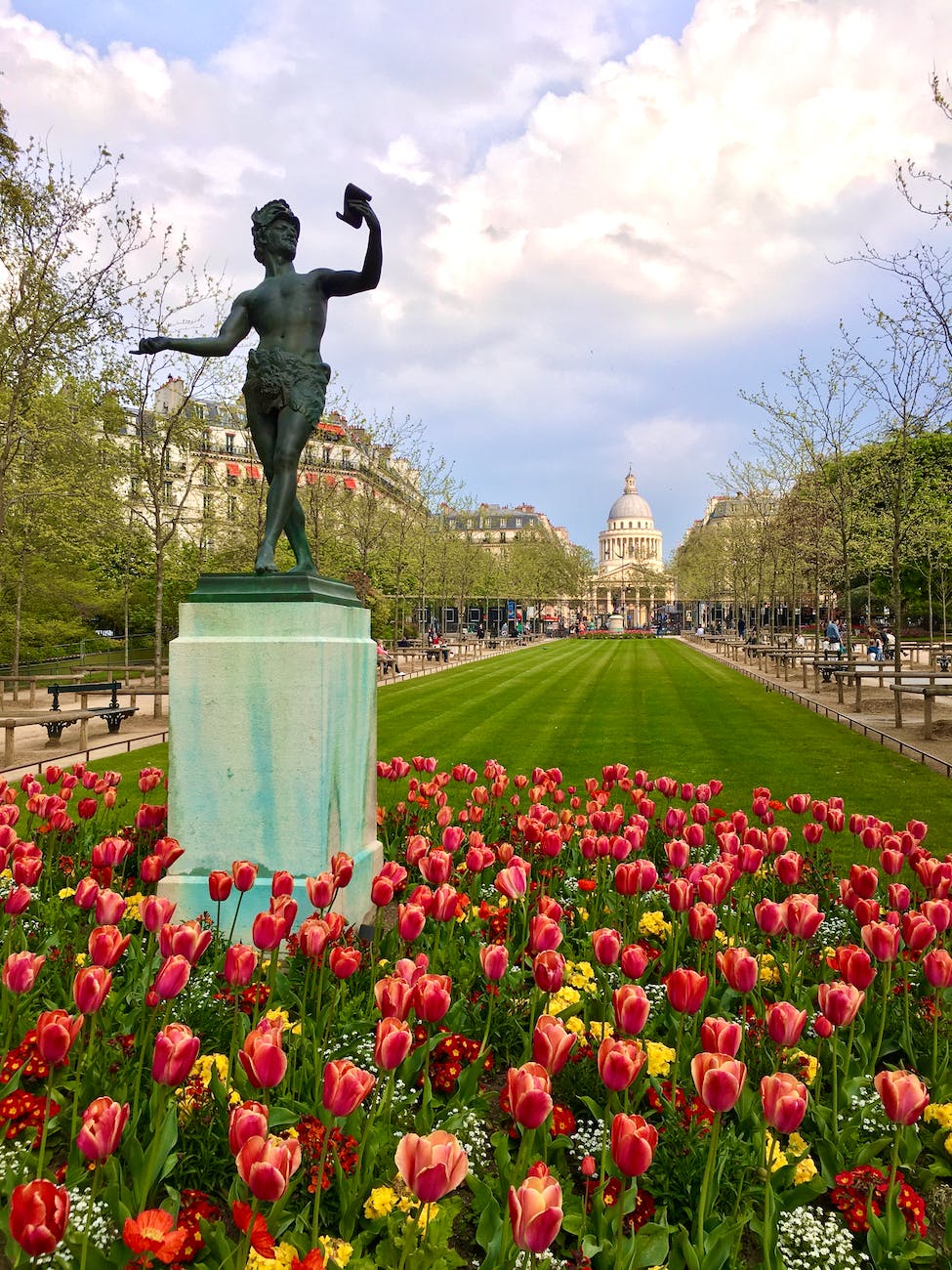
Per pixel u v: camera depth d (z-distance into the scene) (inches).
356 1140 121.3
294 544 253.6
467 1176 119.9
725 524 2299.5
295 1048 143.3
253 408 243.3
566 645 2817.4
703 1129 124.4
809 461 1175.6
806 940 201.3
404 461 1582.2
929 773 483.8
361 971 179.6
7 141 593.0
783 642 1994.3
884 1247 114.9
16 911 170.2
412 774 478.3
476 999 174.7
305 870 211.0
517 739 636.7
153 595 1637.6
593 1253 108.2
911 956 180.1
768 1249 106.6
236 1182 113.9
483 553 2802.7
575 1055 148.1
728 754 560.4
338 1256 101.0
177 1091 130.2
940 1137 136.2
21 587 1014.4
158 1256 91.0
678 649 2431.1
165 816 228.7
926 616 2421.3
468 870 231.9
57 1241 75.8
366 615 266.8
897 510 753.6
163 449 820.6
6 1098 133.3
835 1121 132.7
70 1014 155.4
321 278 247.8
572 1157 133.4
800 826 342.6
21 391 641.0
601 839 213.8
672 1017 166.9
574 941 206.8
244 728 213.9
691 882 181.2
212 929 195.9
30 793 256.7
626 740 633.0
